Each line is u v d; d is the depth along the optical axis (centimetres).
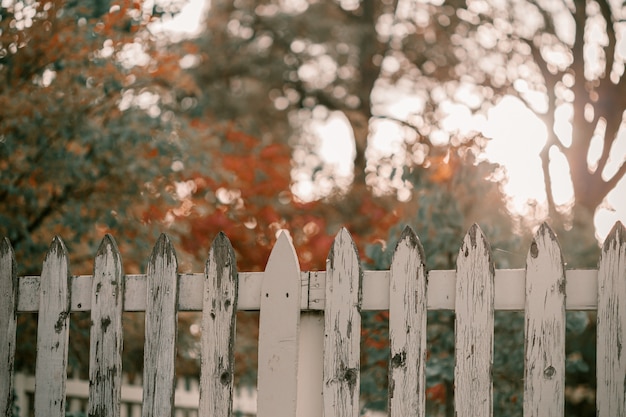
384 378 590
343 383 365
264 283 385
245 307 387
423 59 1516
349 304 368
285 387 375
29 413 669
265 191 1185
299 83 1848
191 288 396
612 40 1155
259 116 1867
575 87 1160
